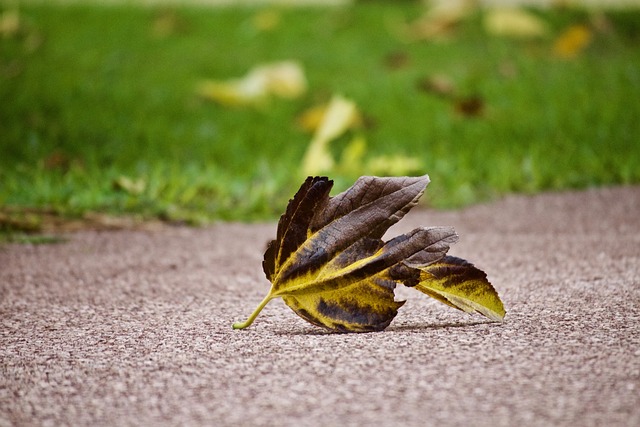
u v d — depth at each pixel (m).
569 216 5.86
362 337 3.09
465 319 3.35
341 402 2.47
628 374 2.64
